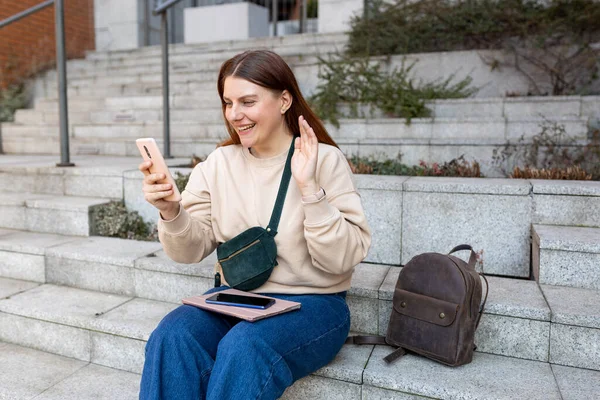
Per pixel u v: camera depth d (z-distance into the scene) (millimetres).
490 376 1815
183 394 1549
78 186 3539
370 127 4270
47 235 3230
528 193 2533
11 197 3498
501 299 2057
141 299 2650
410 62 5250
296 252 1724
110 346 2352
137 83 6586
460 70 5117
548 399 1651
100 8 8688
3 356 2453
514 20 4945
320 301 1736
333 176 1734
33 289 2799
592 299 2061
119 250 2840
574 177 3047
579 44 4688
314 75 5492
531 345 1964
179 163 3969
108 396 2115
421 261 1913
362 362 1914
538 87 4879
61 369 2340
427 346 1861
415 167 3559
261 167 1799
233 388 1471
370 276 2408
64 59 3682
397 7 5816
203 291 2504
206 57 6992
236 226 1800
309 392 1923
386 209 2748
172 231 1688
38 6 5586
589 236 2273
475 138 3826
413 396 1772
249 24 8578
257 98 1652
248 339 1498
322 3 7273
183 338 1578
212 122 5105
